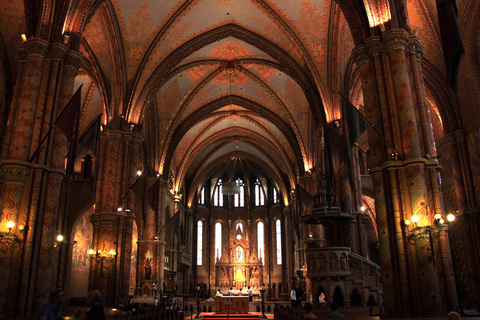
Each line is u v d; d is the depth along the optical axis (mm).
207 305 28562
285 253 41281
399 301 10508
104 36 19562
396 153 11156
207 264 42875
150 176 26906
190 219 40000
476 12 15906
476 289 16359
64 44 12391
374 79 12047
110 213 18094
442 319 7395
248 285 42500
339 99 20344
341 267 15273
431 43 17906
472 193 17172
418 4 17094
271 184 44719
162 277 25812
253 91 29344
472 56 16297
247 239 44219
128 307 11734
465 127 17766
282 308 12789
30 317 10594
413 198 10727
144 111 21156
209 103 30094
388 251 10969
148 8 19562
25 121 11406
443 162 21375
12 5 16234
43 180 11359
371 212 33000
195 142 34000
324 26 19906
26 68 11945
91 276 17422
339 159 12680
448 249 10609
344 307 13617
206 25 21781
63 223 21000
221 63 25734
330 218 17125
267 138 35531
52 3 12430
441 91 18297
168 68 22234
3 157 11336
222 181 46000
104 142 19438
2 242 10438
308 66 21062
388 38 11992
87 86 23281
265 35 22031
